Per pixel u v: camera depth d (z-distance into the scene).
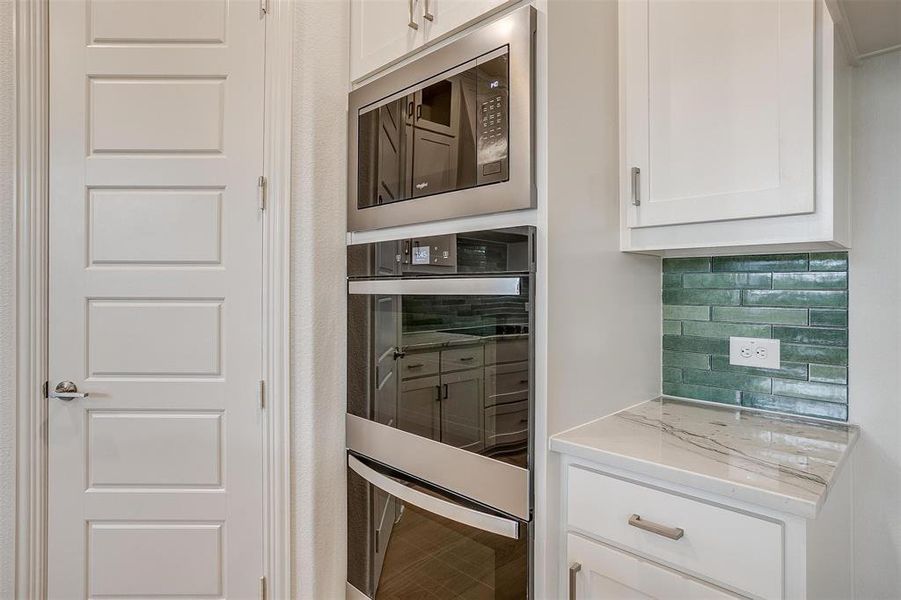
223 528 1.61
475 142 1.21
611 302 1.33
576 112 1.19
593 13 1.25
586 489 1.10
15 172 1.51
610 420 1.29
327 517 1.64
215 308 1.62
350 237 1.67
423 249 1.35
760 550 0.87
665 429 1.21
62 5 1.57
